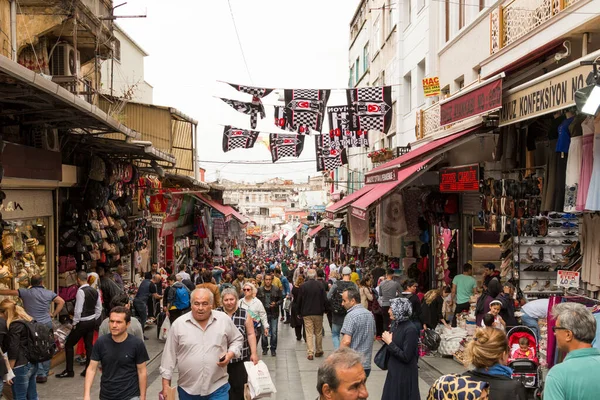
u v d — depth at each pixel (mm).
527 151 10203
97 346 5949
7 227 9961
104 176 13672
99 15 14125
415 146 17078
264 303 12648
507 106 8945
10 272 9789
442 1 17359
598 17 8000
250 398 6906
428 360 11375
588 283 7973
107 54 15312
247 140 19391
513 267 10305
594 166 6953
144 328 15125
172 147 20797
